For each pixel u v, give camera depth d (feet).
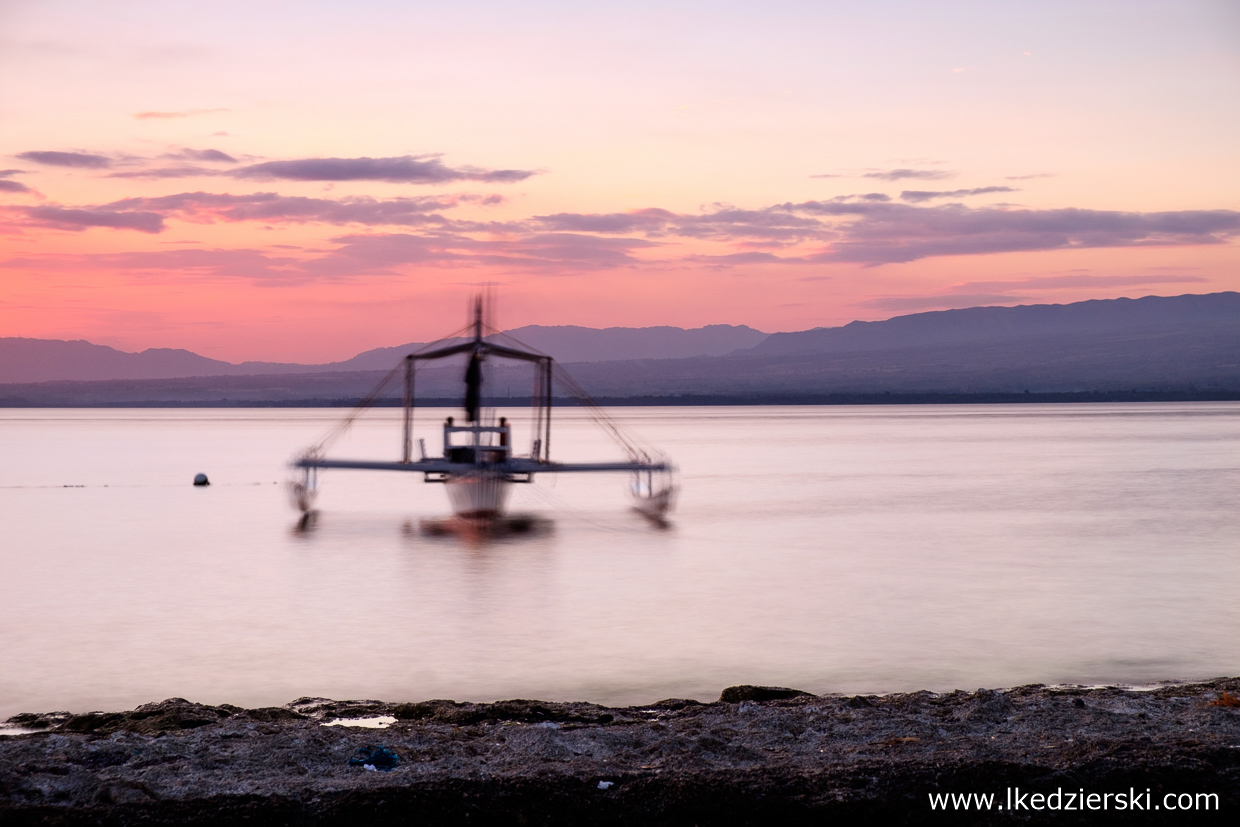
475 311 229.04
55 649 103.81
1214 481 319.68
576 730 65.57
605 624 115.85
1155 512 231.50
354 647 104.73
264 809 48.91
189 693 87.71
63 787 51.65
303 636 109.81
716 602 128.77
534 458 232.73
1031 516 225.15
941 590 135.85
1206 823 49.32
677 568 156.97
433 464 219.61
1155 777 53.42
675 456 479.00
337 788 52.16
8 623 116.47
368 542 188.14
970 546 178.50
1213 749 57.41
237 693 87.66
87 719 71.26
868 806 50.65
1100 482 317.83
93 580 146.61
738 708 72.28
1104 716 67.51
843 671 94.22
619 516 231.50
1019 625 113.19
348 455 489.67
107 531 204.85
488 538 194.70
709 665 96.89
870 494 282.36
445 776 55.21
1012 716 68.23
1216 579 143.13
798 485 314.55
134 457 482.28
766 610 123.24
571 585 142.00
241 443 642.22
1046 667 94.68
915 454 488.02
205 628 113.80
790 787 52.60
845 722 67.62
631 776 54.49
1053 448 534.78
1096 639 106.01
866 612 121.60
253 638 108.68
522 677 92.89
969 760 55.83
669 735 63.77
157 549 179.01
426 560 165.99
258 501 268.62
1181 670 93.25
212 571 154.92
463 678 92.63
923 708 71.20
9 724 72.74
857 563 160.66
